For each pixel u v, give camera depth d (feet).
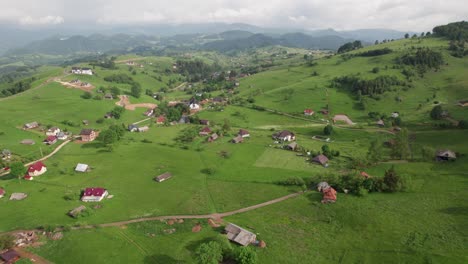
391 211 256.11
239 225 253.24
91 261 212.43
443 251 200.23
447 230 223.30
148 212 279.28
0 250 221.87
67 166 386.73
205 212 277.85
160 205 292.20
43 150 439.22
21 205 290.76
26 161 398.21
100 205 291.79
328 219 254.27
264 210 277.44
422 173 327.06
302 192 307.78
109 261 212.43
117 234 244.63
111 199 304.71
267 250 217.56
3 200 301.02
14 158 405.18
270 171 366.02
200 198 304.50
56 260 214.69
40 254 220.84
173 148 455.22
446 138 433.07
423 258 195.42
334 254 209.97
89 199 302.04
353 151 433.89
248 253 198.80
